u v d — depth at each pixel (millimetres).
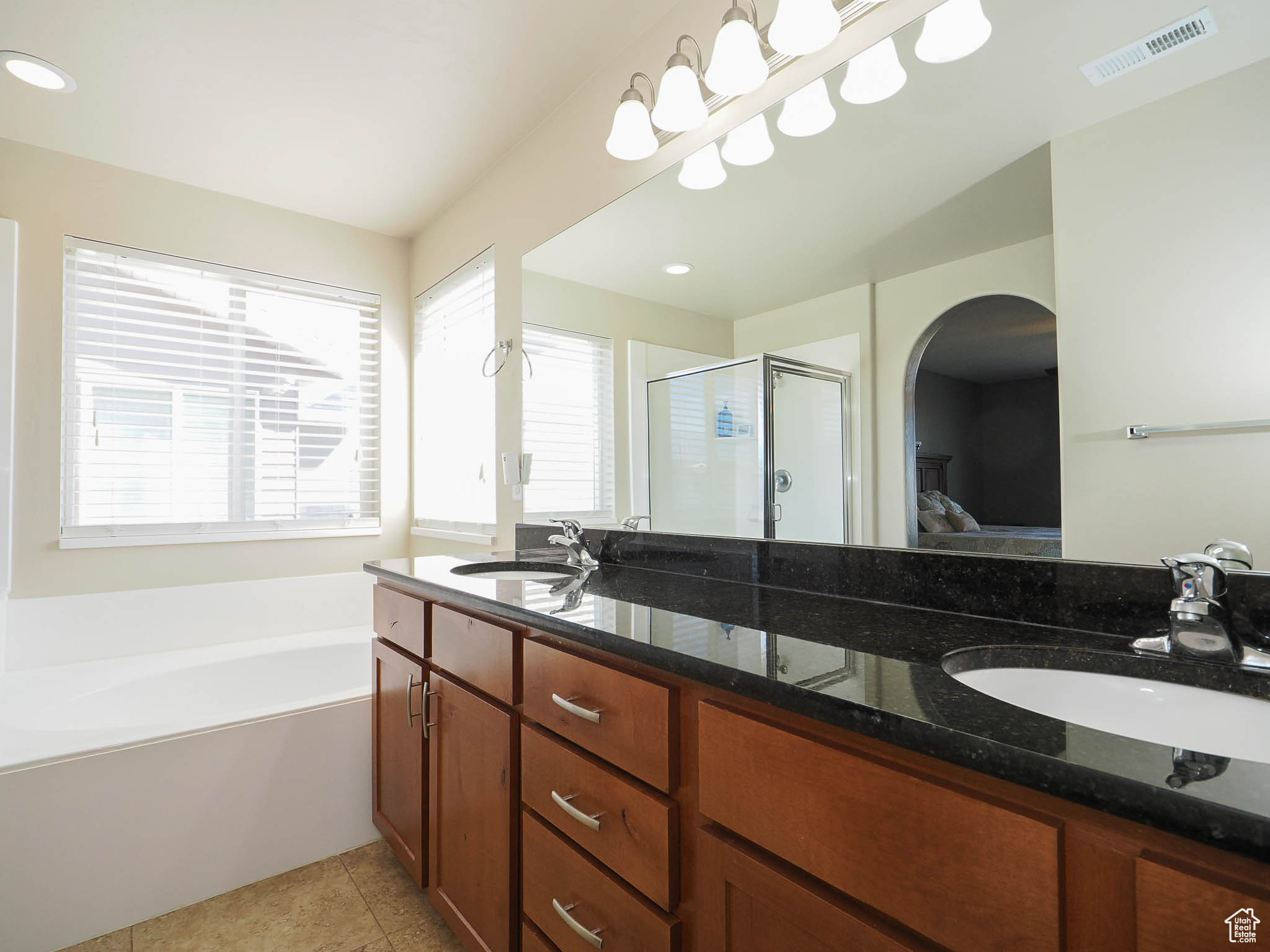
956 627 993
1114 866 484
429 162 2514
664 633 942
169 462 2648
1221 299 819
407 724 1692
